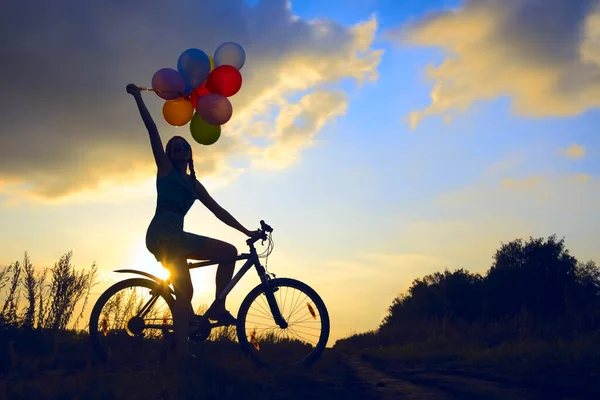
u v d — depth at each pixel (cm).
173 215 588
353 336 4028
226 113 617
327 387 538
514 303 3978
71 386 449
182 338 578
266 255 632
